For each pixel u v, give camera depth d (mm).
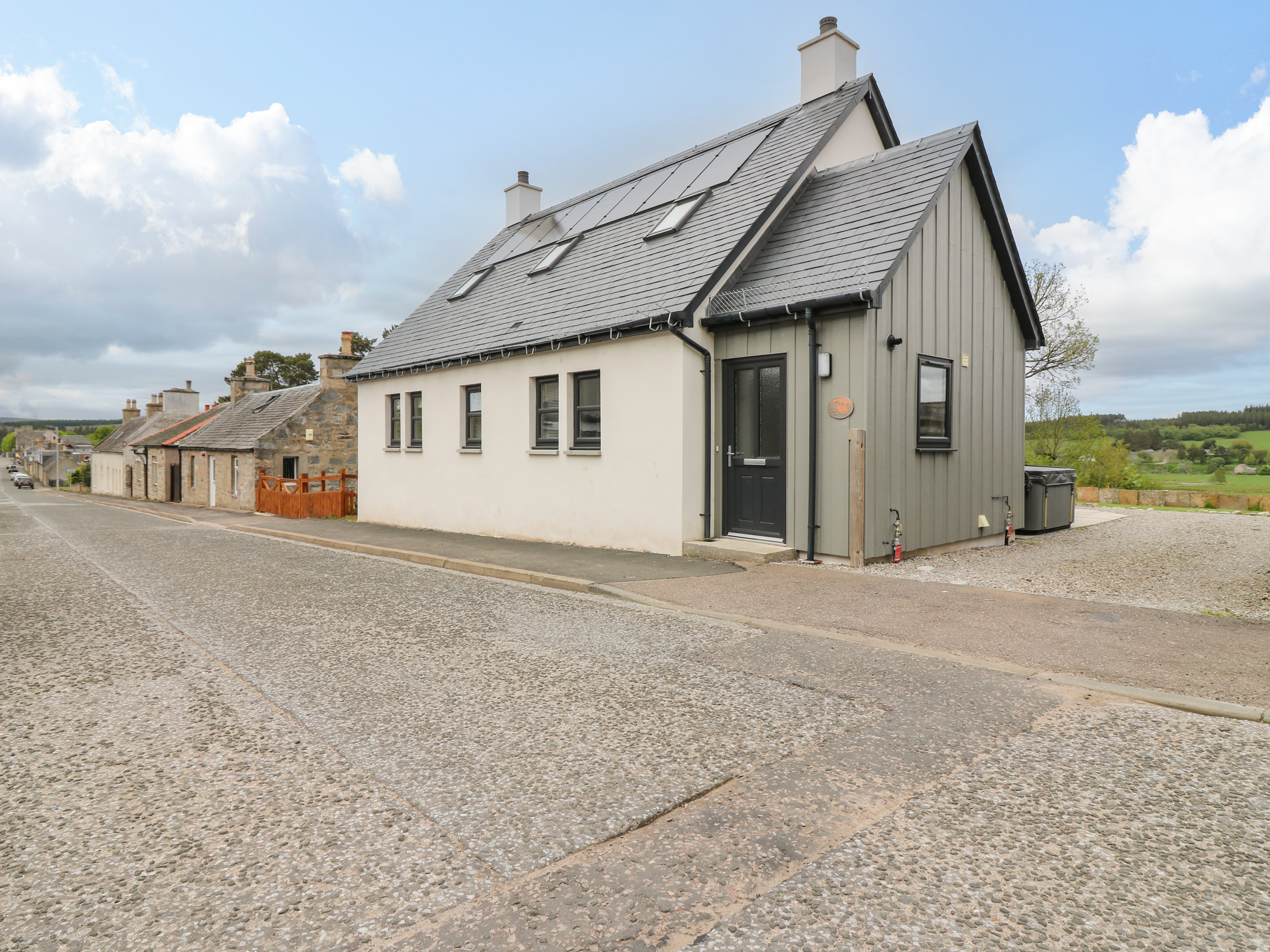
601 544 11086
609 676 4789
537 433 12516
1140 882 2469
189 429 41656
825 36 12680
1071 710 4094
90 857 2664
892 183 9891
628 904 2361
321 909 2340
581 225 15523
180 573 9531
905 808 2982
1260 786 3166
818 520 9125
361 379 17109
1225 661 4949
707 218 11500
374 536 13711
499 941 2176
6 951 2123
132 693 4516
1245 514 16625
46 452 111688
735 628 6129
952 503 10297
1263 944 2150
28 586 8492
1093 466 24609
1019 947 2141
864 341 8578
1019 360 11898
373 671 4953
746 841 2738
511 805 3025
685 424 9828
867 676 4719
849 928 2232
